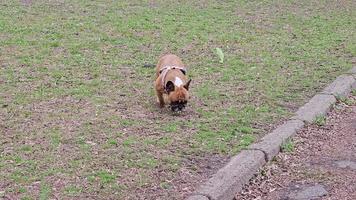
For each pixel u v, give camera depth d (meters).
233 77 9.55
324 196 5.87
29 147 6.54
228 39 12.13
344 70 10.17
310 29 13.39
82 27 12.68
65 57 10.42
